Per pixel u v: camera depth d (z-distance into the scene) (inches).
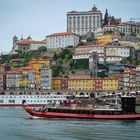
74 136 6235.2
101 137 6131.9
